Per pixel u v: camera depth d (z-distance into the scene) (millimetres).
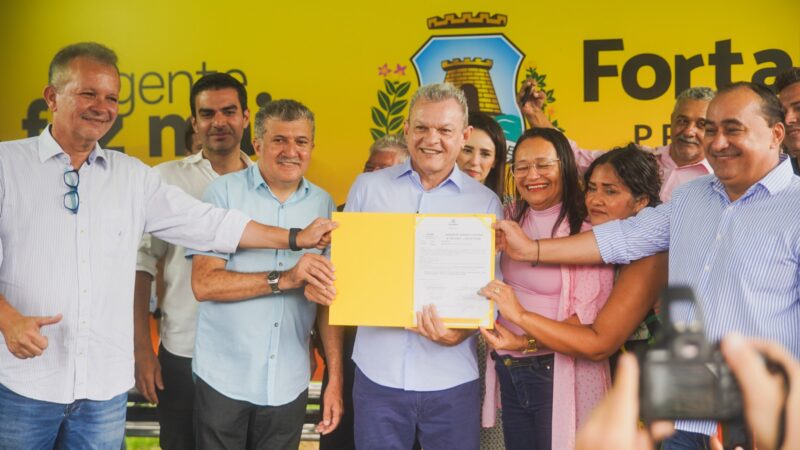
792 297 1884
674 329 423
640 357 404
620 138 3875
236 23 4125
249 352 2424
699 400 385
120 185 2307
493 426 2768
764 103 1900
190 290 2908
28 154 2174
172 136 4172
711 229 2020
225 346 2438
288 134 2422
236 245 2373
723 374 392
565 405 2277
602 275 2324
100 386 2230
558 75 3914
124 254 2301
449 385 2324
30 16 4215
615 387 393
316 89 4094
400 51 4035
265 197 2535
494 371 2570
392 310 2248
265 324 2438
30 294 2137
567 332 2199
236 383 2422
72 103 2123
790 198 1898
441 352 2332
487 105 3965
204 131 3023
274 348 2443
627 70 3857
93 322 2209
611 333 2205
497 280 2352
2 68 4230
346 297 2268
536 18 3930
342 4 4066
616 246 2227
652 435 381
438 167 2305
